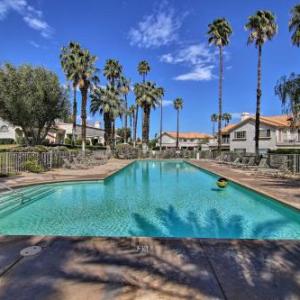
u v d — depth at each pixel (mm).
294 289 3096
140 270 3521
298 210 7848
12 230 7027
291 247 4359
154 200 10773
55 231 6953
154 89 46375
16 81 23891
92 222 7750
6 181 12742
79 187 13336
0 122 39594
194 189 13555
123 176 18719
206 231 7121
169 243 4480
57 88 26062
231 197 11461
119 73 41094
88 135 60594
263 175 16406
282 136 36812
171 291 3039
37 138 26812
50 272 3438
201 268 3600
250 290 3070
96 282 3207
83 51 29516
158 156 43438
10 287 3080
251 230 7199
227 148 48594
